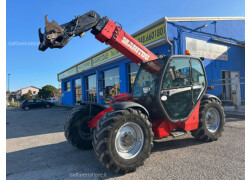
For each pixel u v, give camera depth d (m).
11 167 3.49
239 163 3.05
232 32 11.31
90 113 4.36
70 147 4.66
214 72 10.21
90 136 4.40
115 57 12.11
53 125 8.56
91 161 3.59
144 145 3.08
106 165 2.77
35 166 3.48
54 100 30.03
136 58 3.93
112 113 2.98
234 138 4.50
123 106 3.02
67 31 3.14
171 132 3.83
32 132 7.10
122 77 12.31
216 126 4.48
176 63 3.88
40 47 3.14
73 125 4.24
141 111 3.34
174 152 3.72
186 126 3.92
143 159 3.04
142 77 4.11
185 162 3.20
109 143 2.77
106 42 3.76
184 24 8.89
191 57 4.17
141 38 9.51
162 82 3.59
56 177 2.95
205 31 9.84
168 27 8.30
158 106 3.55
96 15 3.46
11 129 8.25
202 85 4.29
